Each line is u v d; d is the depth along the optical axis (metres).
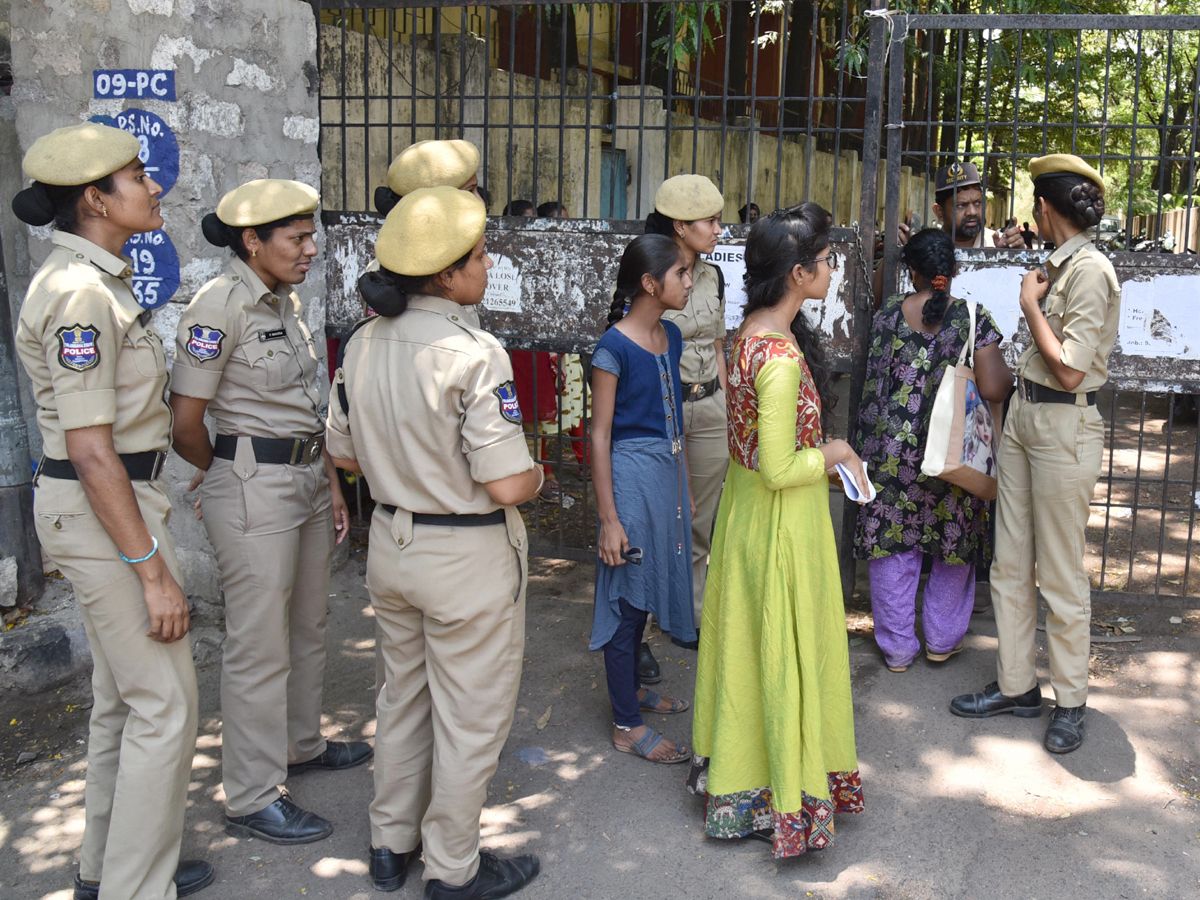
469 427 2.33
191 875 2.69
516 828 2.96
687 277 3.11
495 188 7.48
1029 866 2.76
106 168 2.33
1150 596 4.43
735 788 2.84
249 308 2.81
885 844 2.87
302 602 3.12
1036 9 8.66
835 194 4.07
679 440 3.26
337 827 2.98
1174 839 2.87
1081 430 3.23
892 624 3.86
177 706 2.51
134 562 2.37
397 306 2.38
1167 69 3.79
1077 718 3.37
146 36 3.95
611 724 3.57
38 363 2.35
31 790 3.17
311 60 4.64
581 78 8.52
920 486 3.73
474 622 2.45
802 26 11.36
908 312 3.72
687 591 3.33
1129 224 3.97
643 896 2.66
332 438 2.62
